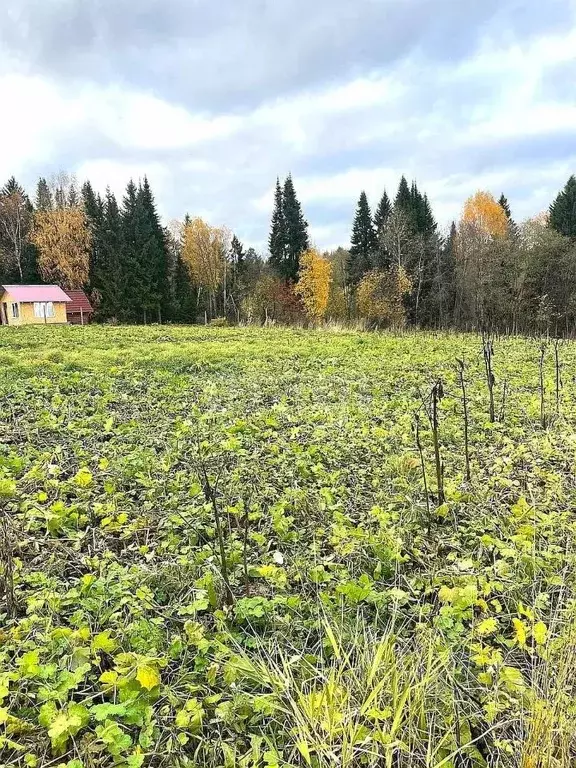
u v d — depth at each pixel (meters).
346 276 42.28
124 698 2.06
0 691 1.96
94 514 3.77
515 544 3.23
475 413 6.57
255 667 2.21
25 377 9.41
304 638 2.51
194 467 4.59
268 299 41.81
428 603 2.79
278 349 14.31
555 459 4.94
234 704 2.06
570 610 2.43
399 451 5.11
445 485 4.17
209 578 2.81
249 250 59.12
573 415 6.34
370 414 6.76
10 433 5.75
